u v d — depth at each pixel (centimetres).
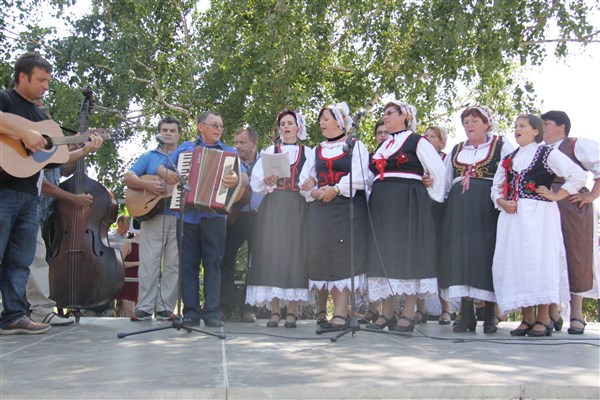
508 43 1457
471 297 593
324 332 561
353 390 330
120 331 559
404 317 583
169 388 325
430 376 359
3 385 334
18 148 500
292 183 624
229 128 1523
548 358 430
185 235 611
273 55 1420
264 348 461
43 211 641
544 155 573
